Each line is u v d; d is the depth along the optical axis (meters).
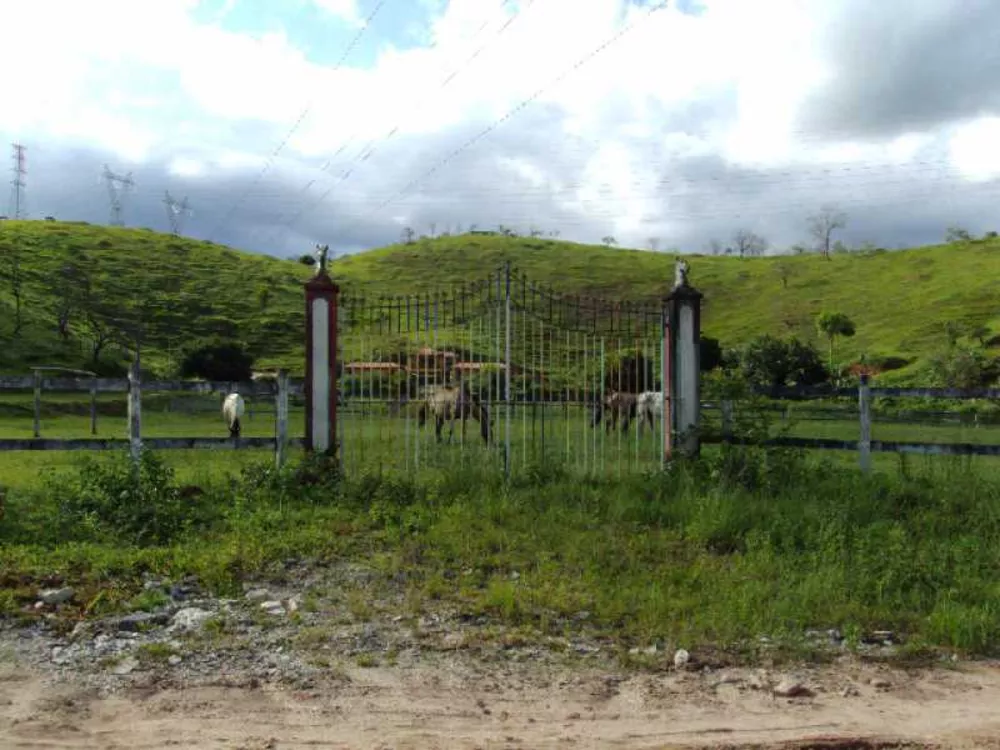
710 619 6.23
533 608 6.57
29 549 7.67
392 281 98.25
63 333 61.59
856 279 107.88
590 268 117.25
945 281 98.56
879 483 10.74
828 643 6.09
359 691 5.02
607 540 8.58
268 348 69.31
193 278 90.38
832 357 74.12
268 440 10.70
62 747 4.25
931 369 60.59
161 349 65.25
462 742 4.41
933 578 7.29
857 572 7.42
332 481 10.34
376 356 14.55
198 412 36.91
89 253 91.94
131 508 8.55
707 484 10.66
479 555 7.96
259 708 4.75
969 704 5.09
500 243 129.88
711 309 102.75
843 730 4.67
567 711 4.83
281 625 6.11
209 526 8.77
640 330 14.38
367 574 7.40
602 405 12.17
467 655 5.63
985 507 9.89
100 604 6.36
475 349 15.63
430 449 13.96
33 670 5.22
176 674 5.20
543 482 10.80
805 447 11.56
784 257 129.88
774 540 8.53
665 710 4.88
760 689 5.23
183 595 6.73
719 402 12.02
